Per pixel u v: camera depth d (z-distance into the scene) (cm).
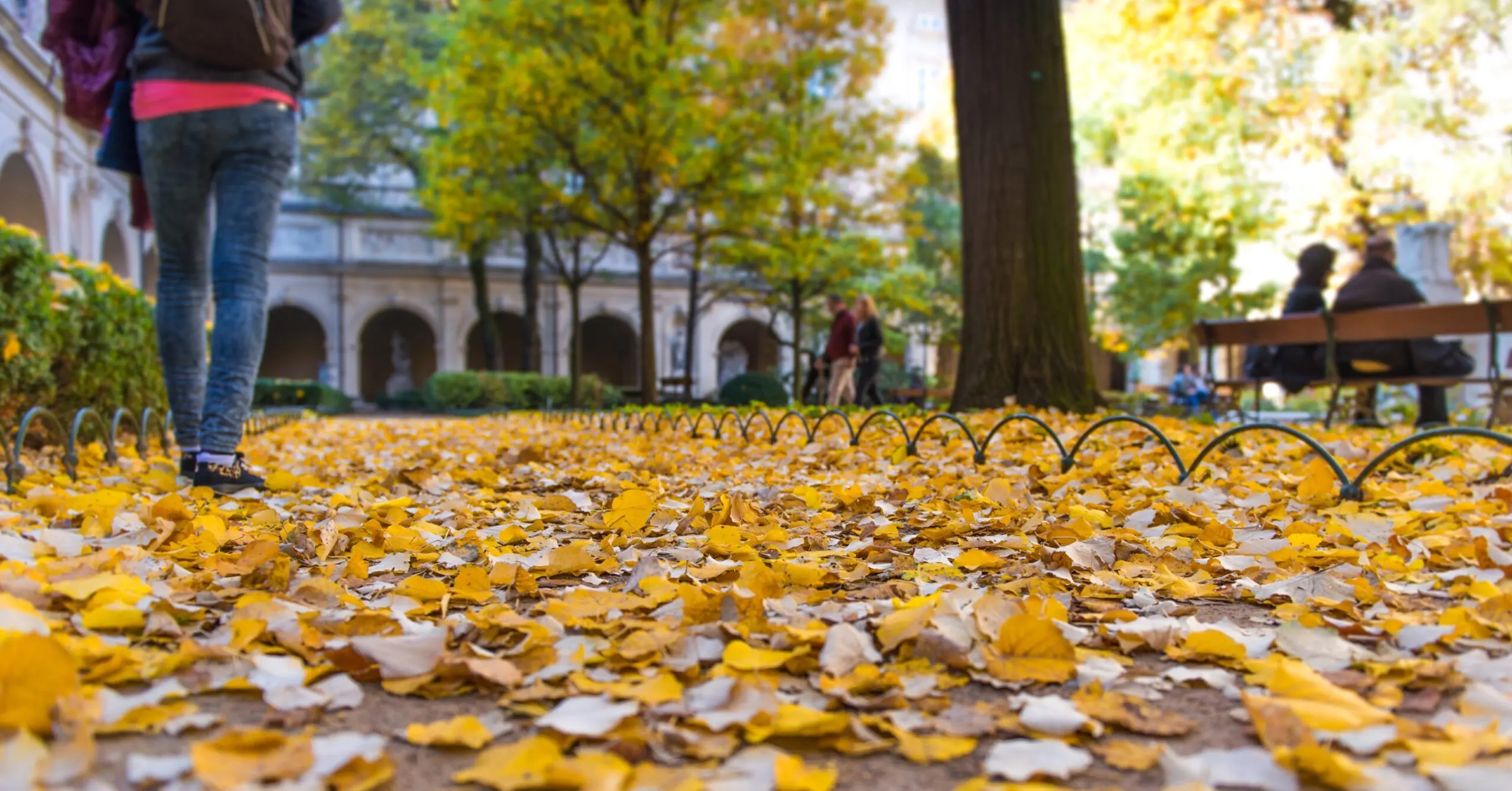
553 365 3544
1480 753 104
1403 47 1489
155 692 122
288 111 378
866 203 2223
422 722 123
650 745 111
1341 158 1664
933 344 2894
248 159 366
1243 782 102
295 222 3328
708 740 111
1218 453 421
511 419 1418
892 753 115
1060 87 767
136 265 2267
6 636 126
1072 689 137
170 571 203
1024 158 755
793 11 1930
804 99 1862
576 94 1487
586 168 1666
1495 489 295
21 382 476
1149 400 1912
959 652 142
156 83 354
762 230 1828
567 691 128
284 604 161
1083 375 745
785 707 118
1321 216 1731
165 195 363
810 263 1844
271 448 669
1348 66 1498
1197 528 260
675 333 3669
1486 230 1706
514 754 104
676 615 165
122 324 609
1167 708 130
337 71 2633
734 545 233
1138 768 107
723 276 2831
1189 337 2488
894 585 196
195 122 355
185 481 376
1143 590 194
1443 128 1516
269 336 3681
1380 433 543
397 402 3172
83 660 132
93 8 376
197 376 387
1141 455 426
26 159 1495
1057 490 337
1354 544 247
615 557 228
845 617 165
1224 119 1700
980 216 766
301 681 132
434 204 1842
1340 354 768
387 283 3419
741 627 152
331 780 100
